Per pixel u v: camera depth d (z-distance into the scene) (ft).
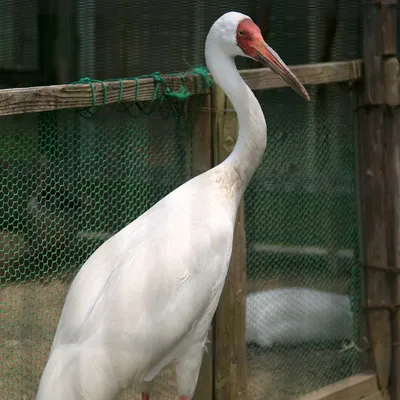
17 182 16.26
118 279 13.53
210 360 16.75
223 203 15.31
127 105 15.56
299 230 19.22
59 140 15.84
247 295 18.44
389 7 17.98
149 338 13.46
